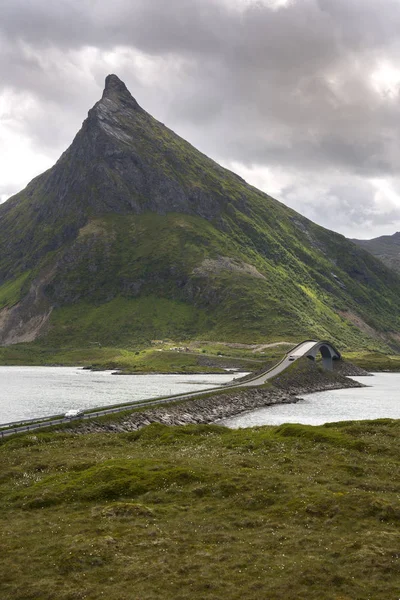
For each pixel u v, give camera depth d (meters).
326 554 36.44
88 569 34.44
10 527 41.53
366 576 33.31
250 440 75.62
